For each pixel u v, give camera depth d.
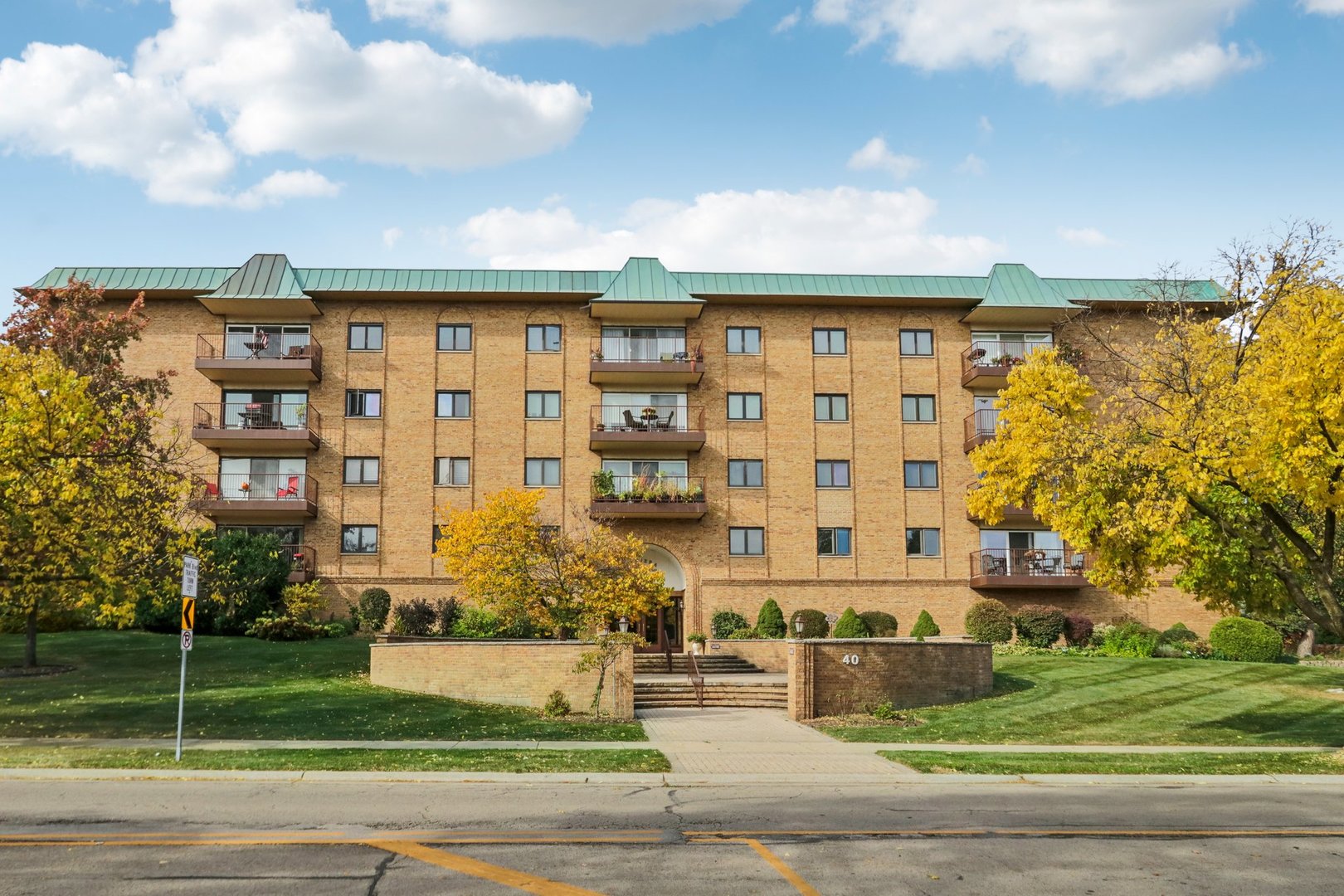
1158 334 22.52
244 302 39.41
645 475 40.47
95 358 31.09
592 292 40.69
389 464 40.06
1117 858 10.32
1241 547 20.41
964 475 41.47
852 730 21.77
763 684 27.83
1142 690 27.33
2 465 19.08
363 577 39.31
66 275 39.69
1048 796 14.37
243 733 19.44
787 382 41.62
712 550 40.44
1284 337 17.00
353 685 25.39
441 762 16.33
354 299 40.78
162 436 38.59
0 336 31.12
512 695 24.59
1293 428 16.64
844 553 40.84
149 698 22.70
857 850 10.46
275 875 9.15
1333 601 18.62
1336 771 16.94
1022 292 41.66
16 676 25.16
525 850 10.27
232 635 34.44
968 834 11.34
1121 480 19.62
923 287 42.06
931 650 26.11
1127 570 20.95
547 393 40.94
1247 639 34.59
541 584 28.83
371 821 11.69
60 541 19.59
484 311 41.16
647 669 33.38
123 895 8.48
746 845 10.65
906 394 41.91
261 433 38.59
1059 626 37.31
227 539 34.69
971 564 40.97
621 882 9.11
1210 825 12.13
